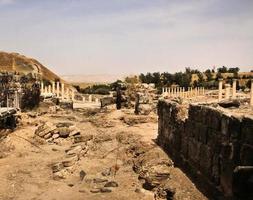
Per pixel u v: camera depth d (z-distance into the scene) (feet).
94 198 51.16
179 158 62.59
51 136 91.35
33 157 75.31
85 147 80.12
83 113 152.35
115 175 62.59
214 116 47.34
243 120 39.14
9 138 84.69
